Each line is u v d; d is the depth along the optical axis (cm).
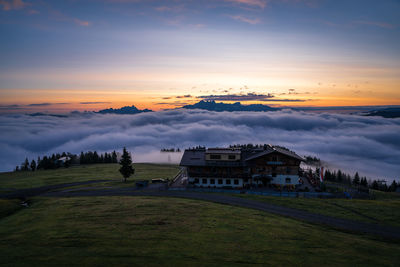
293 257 3127
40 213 4875
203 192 6656
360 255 3294
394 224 4544
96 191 7194
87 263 2798
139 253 3055
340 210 5241
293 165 7269
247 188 7088
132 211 4797
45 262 2816
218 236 3656
